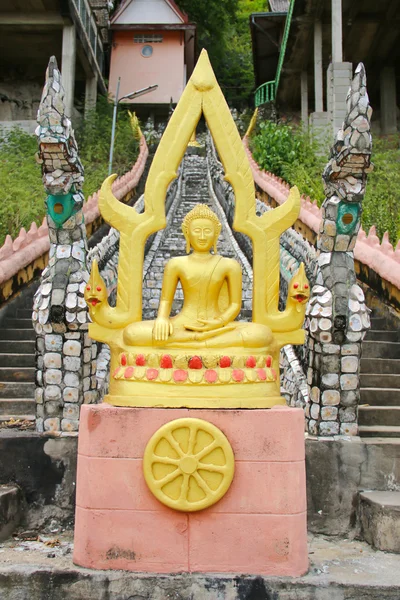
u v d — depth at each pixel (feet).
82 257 21.86
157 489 14.69
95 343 21.85
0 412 24.23
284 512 14.78
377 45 82.12
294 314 16.76
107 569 14.69
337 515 19.36
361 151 19.83
